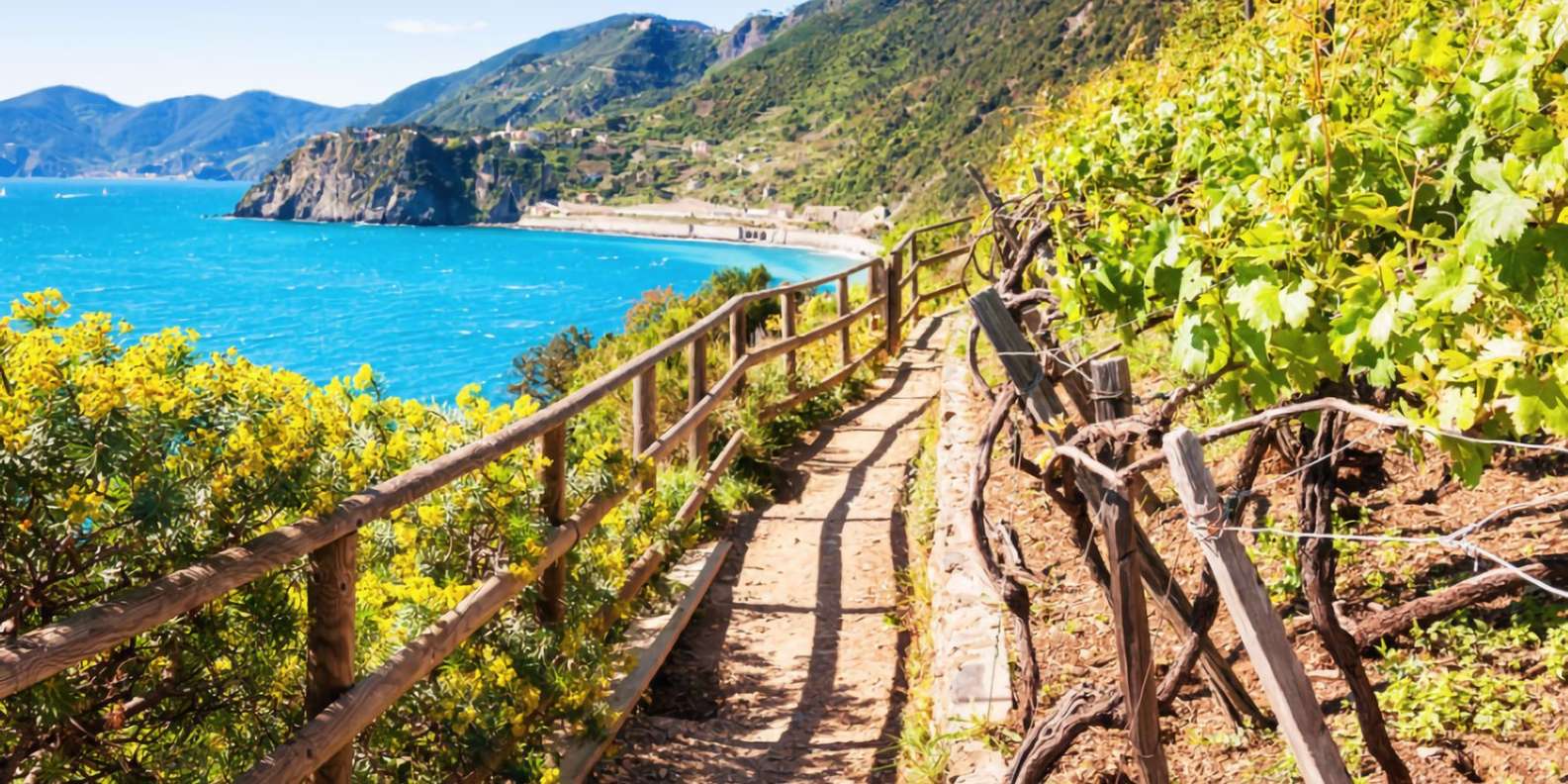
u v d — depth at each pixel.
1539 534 3.95
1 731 2.34
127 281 113.12
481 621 3.61
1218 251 2.60
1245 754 3.50
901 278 13.30
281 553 2.55
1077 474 3.04
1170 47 7.61
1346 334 2.27
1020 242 5.31
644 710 5.02
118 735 2.62
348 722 2.84
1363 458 4.88
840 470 8.57
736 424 8.34
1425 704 3.34
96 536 2.38
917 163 186.50
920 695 4.76
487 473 3.94
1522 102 2.46
